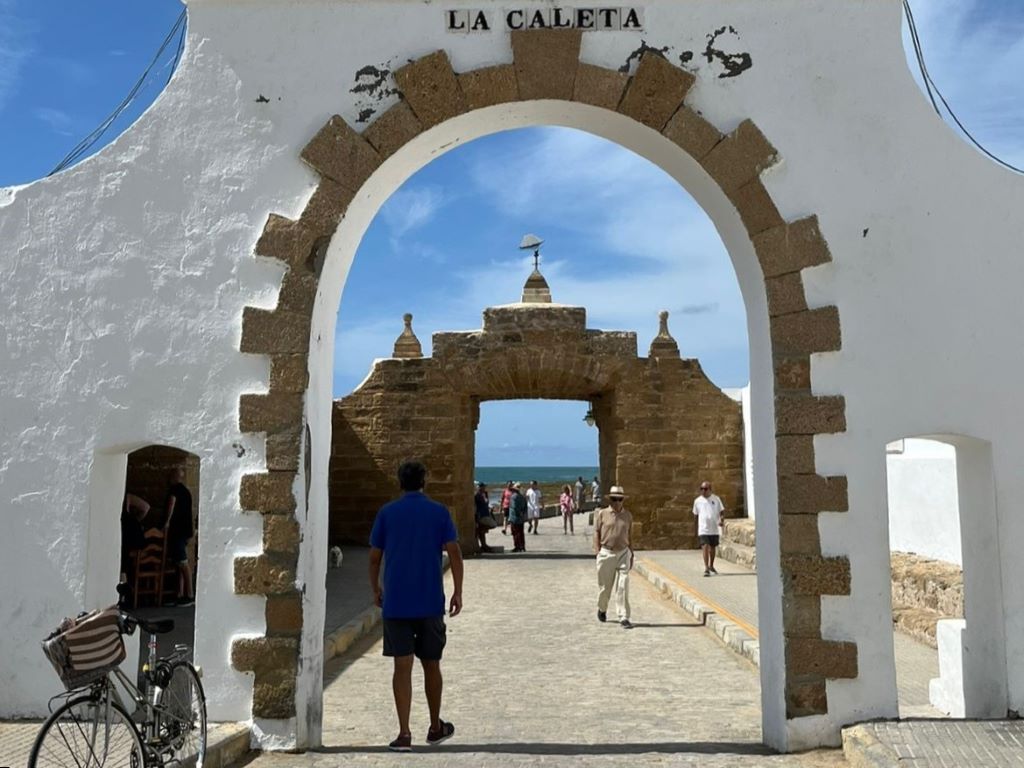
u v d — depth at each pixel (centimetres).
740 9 795
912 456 1480
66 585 761
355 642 1326
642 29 795
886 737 681
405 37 794
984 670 785
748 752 743
